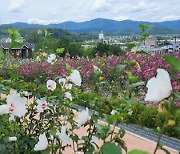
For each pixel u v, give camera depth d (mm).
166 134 7988
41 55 4879
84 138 2494
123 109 2717
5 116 2984
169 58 1193
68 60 13992
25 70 14836
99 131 2205
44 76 4266
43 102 3805
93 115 2531
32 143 3383
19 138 3400
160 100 1201
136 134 8258
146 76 9664
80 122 2295
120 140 2363
